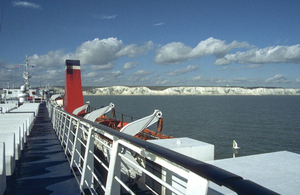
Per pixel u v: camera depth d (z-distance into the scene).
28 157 6.48
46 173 5.11
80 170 4.64
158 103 125.50
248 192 0.89
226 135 34.62
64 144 8.20
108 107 11.62
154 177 1.65
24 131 8.20
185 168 1.24
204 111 74.62
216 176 1.04
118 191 2.33
